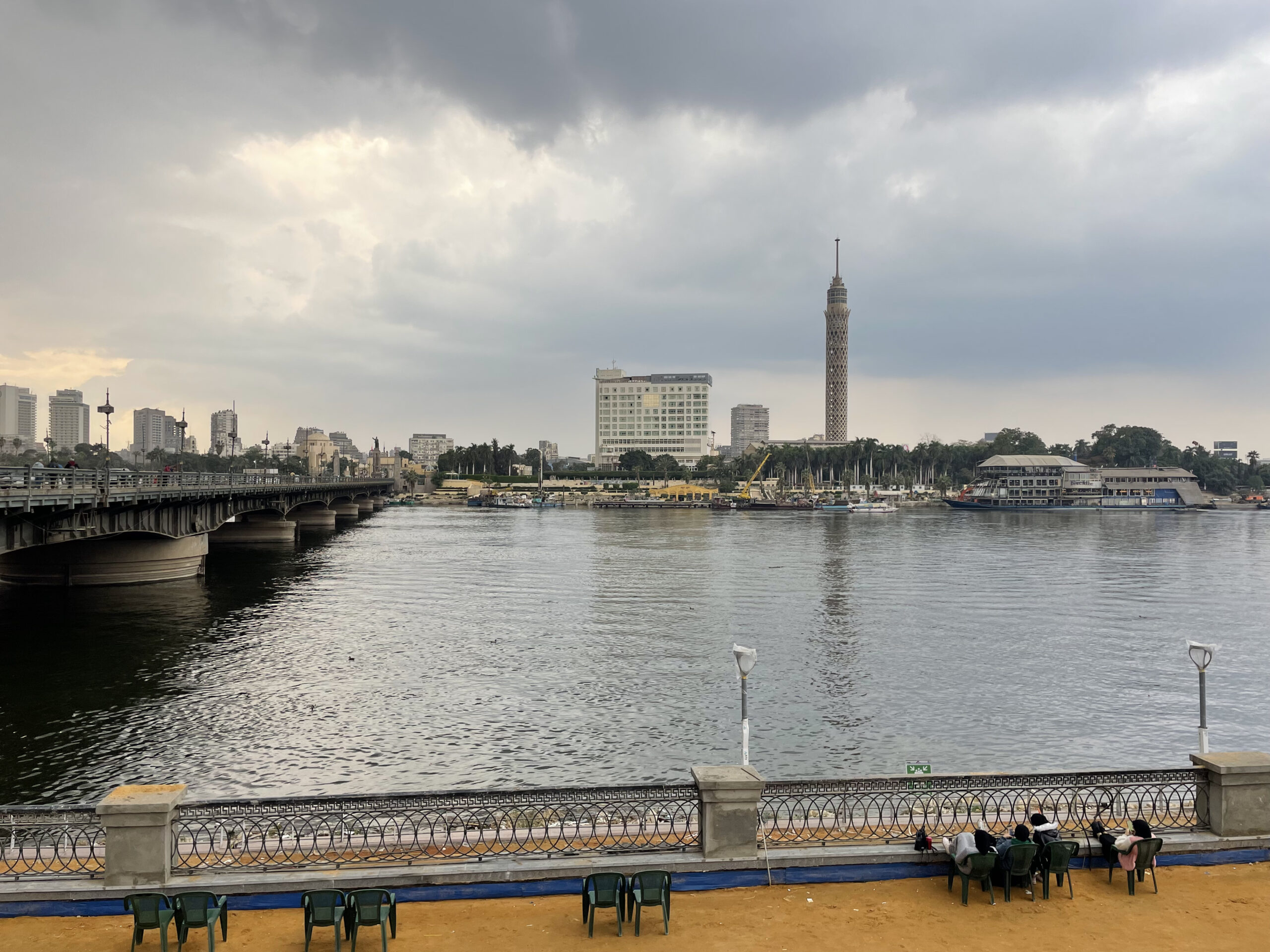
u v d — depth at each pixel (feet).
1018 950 57.52
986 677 185.06
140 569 302.25
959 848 64.54
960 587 323.57
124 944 57.41
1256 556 453.17
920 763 133.80
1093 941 58.65
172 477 303.07
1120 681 182.60
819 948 57.41
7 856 67.05
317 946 57.06
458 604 277.64
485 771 128.67
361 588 312.29
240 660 192.24
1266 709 164.04
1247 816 70.28
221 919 57.67
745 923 60.44
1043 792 87.15
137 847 61.05
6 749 133.59
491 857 65.36
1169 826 72.28
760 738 144.87
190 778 123.34
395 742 140.36
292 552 457.68
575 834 70.49
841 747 140.97
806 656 203.41
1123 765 134.62
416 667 189.26
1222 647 217.56
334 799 64.64
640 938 58.49
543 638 223.92
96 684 170.09
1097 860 69.10
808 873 66.13
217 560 406.41
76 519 223.30
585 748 138.82
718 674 186.19
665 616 257.96
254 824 67.31
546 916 61.26
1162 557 445.78
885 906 62.90
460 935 58.59
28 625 226.17
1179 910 62.64
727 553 463.01
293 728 146.00
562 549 483.92
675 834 70.08
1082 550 490.08
